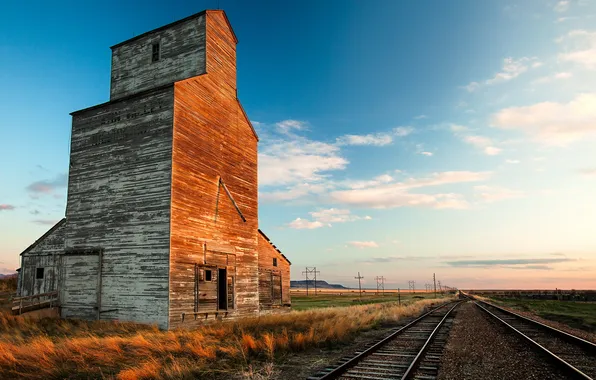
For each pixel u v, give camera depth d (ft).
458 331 60.44
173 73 82.58
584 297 271.90
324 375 30.78
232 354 40.86
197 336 49.88
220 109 83.46
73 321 66.59
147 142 70.23
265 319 69.97
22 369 35.60
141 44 87.76
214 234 76.54
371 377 31.19
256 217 93.20
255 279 89.86
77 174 76.48
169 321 61.93
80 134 78.23
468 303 176.04
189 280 67.82
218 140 81.61
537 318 92.12
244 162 90.63
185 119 71.87
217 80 83.30
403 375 30.50
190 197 70.74
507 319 83.20
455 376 31.53
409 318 89.45
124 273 67.26
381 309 110.83
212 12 83.76
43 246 77.71
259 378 32.32
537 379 30.68
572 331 63.10
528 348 44.01
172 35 84.53
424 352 41.06
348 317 77.20
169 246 64.18
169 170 67.00
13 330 56.75
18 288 78.28
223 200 80.84
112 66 90.22
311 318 73.31
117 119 74.64
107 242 70.23
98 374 34.60
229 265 80.59
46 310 69.15
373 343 48.65
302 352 44.45
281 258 114.32
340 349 46.14
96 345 43.65
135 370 33.71
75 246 73.41
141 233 67.15
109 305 67.41
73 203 75.56
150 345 44.24
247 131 93.40
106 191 72.49
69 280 72.18
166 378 32.91
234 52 91.56
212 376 34.09
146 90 71.72
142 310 64.34
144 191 68.49
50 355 39.22
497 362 36.68
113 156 73.36
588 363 36.52
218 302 75.97
